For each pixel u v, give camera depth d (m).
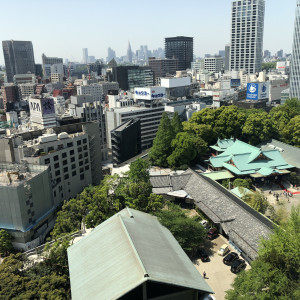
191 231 64.38
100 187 87.81
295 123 132.38
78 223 83.69
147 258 41.22
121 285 36.59
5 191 83.31
